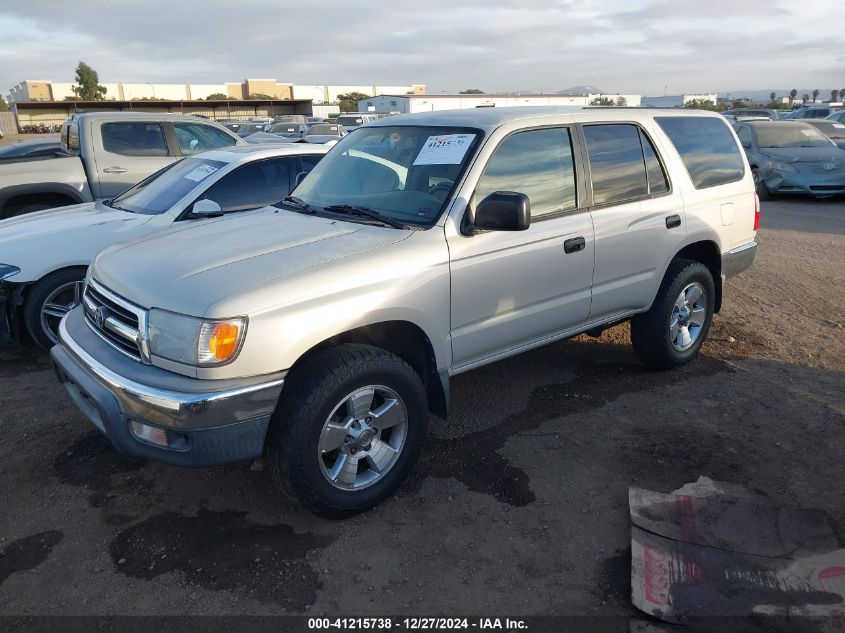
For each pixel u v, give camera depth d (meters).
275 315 2.83
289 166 6.12
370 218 3.58
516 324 3.81
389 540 3.11
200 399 2.72
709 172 4.97
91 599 2.76
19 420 4.30
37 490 3.53
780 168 13.45
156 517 3.29
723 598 2.64
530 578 2.86
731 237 5.09
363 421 3.19
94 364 3.07
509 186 3.71
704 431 4.05
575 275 4.02
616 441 3.96
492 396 4.58
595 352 5.36
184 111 64.88
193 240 3.48
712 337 5.69
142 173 8.21
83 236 5.31
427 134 3.96
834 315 6.29
